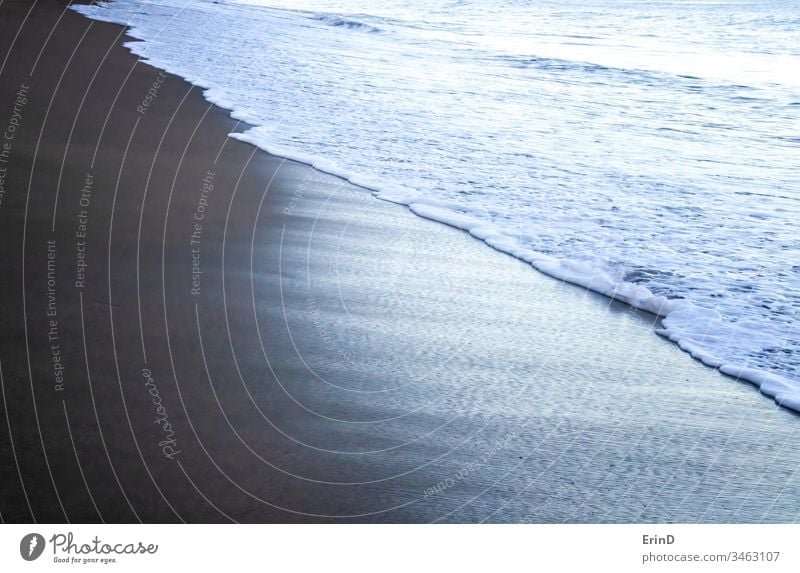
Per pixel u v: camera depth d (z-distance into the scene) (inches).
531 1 1061.8
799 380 147.9
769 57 671.1
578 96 464.4
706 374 149.2
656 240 229.5
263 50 528.4
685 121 413.7
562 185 279.6
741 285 198.4
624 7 1040.2
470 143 330.0
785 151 354.6
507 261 201.5
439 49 620.1
